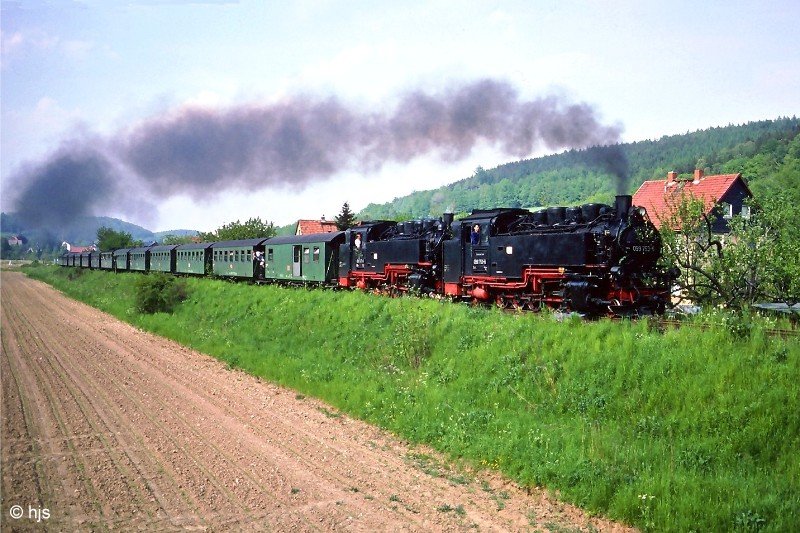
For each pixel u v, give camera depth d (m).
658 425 9.64
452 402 11.84
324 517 7.40
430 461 9.60
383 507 7.78
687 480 7.87
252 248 35.50
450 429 10.47
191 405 12.45
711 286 15.08
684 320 13.09
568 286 16.33
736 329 11.02
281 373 15.05
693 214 15.59
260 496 7.97
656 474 8.06
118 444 9.89
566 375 11.66
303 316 21.48
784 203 14.57
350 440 10.52
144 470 8.77
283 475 8.73
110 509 7.47
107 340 21.38
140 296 28.69
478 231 20.41
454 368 13.68
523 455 9.07
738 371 9.92
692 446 8.84
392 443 10.45
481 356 13.42
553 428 10.15
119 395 13.16
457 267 21.28
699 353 10.65
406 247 23.53
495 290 19.75
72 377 14.94
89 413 11.70
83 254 72.25
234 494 8.01
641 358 11.13
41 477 8.47
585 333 12.60
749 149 107.19
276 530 7.02
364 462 9.43
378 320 18.19
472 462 9.35
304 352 17.91
